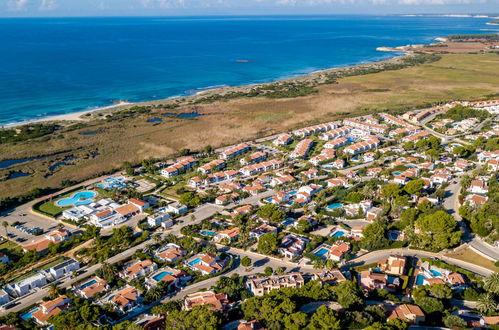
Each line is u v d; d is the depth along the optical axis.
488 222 161.50
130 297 129.00
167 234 174.12
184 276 141.50
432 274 136.75
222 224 179.50
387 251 153.50
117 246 162.75
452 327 108.69
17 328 116.69
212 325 105.62
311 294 122.31
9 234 177.62
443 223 149.75
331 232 170.25
